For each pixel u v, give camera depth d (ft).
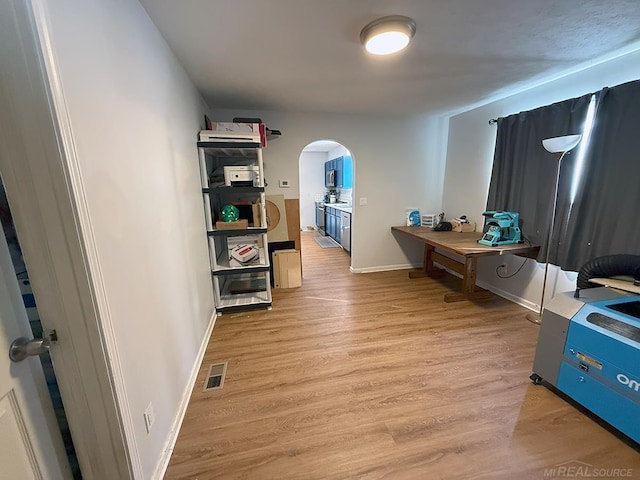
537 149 8.52
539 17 4.99
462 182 12.21
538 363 5.85
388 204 13.30
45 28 2.32
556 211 8.08
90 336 2.86
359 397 5.61
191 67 6.83
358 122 12.13
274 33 5.43
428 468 4.21
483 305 9.79
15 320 2.52
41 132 2.41
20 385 2.54
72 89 2.66
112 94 3.43
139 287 3.86
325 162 24.50
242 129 8.82
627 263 6.16
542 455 4.39
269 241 11.96
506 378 6.13
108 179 3.22
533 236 8.82
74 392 2.98
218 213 10.72
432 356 6.93
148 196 4.35
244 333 8.11
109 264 3.12
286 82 8.04
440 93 9.25
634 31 5.49
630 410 4.38
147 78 4.57
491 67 7.20
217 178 9.21
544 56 6.61
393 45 5.46
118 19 3.67
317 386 5.94
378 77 7.78
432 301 10.19
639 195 6.21
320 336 7.89
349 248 16.67
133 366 3.56
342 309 9.59
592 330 4.86
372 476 4.10
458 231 11.78
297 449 4.52
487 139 10.75
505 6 4.66
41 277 2.67
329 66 6.99
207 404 5.48
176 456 4.42
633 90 6.15
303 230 24.25
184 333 5.75
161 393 4.40
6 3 2.19
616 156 6.55
